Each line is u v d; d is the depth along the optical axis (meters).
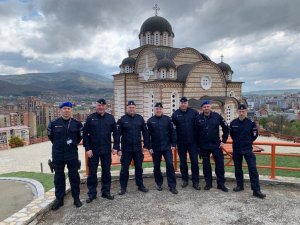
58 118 7.22
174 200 7.57
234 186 8.66
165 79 25.72
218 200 7.51
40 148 30.14
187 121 8.30
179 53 28.91
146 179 9.51
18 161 23.20
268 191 8.16
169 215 6.65
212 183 8.98
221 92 29.12
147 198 7.76
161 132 8.18
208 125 8.14
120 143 8.37
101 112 7.64
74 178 7.27
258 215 6.57
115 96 33.06
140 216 6.64
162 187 8.64
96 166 7.67
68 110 7.11
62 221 6.53
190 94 26.95
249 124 7.91
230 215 6.59
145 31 32.03
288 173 12.79
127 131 8.05
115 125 7.85
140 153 8.23
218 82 28.78
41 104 111.31
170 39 32.62
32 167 20.48
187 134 8.30
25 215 6.50
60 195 7.25
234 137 8.07
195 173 8.45
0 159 24.42
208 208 7.00
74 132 7.18
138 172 8.30
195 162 8.36
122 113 31.89
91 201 7.60
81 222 6.44
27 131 72.88
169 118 8.35
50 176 12.35
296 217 6.45
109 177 7.84
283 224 6.12
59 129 7.06
